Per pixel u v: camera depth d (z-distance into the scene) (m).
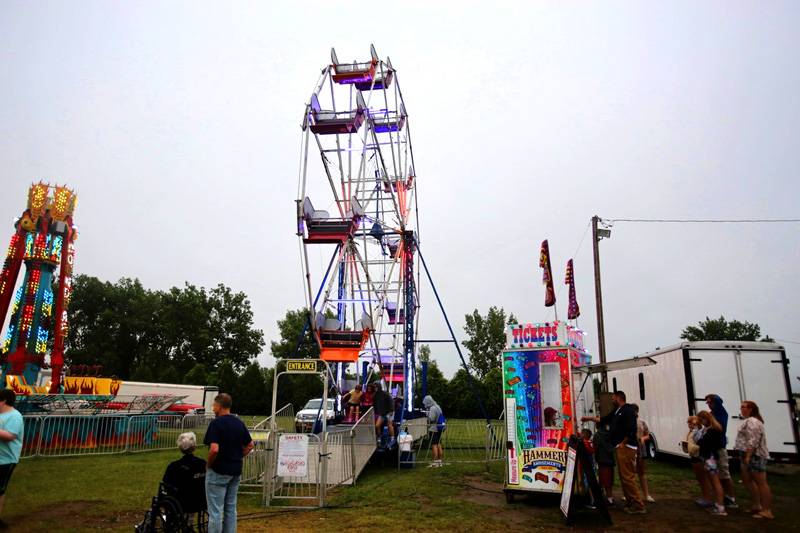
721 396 12.68
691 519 8.34
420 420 18.77
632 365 9.62
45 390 21.08
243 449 6.43
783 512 8.87
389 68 23.11
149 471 13.07
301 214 18.64
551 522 8.12
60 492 10.30
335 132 20.48
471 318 62.62
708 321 60.88
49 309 22.16
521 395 9.73
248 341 68.81
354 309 22.81
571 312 15.68
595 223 24.44
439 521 8.09
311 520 8.19
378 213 24.84
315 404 25.80
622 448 8.96
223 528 6.28
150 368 59.00
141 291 68.88
